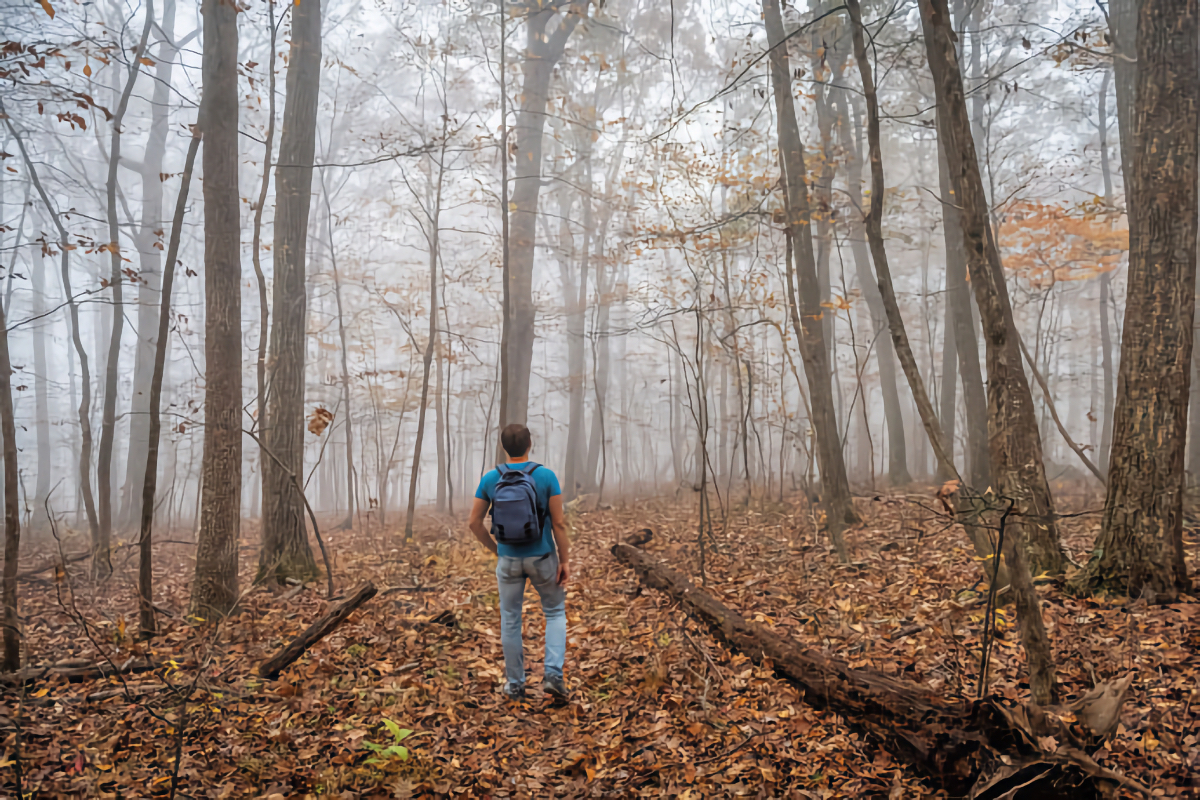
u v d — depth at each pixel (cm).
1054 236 1277
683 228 1083
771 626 536
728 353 1261
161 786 329
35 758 358
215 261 660
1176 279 511
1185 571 510
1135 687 372
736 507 1202
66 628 614
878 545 801
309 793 326
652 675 436
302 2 897
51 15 522
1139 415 520
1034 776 264
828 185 1203
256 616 651
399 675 473
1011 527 335
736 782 319
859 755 331
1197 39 520
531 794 326
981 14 1397
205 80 665
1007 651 436
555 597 443
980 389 1135
